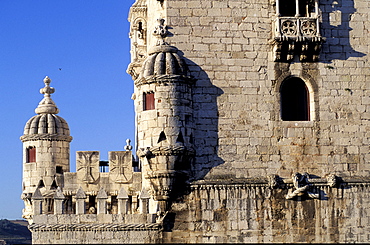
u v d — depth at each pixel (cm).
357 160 5091
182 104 4922
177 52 5028
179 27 5047
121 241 4891
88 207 5128
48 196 5247
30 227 4862
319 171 5053
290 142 5047
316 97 5097
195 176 4966
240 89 5044
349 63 5153
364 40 5194
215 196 4953
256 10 5116
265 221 4966
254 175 5003
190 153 4919
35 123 5400
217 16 5078
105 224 4894
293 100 5122
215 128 5006
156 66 4925
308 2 5138
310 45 5044
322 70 5125
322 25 5166
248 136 5022
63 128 5444
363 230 5041
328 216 5019
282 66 5094
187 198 4944
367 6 5222
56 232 4878
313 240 4991
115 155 5150
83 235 4888
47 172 5353
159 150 4872
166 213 4919
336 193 5041
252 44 5091
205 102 5016
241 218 4950
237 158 5003
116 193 5128
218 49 5059
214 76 5038
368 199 5066
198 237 4919
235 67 5059
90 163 5138
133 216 4909
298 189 4959
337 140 5088
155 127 4900
